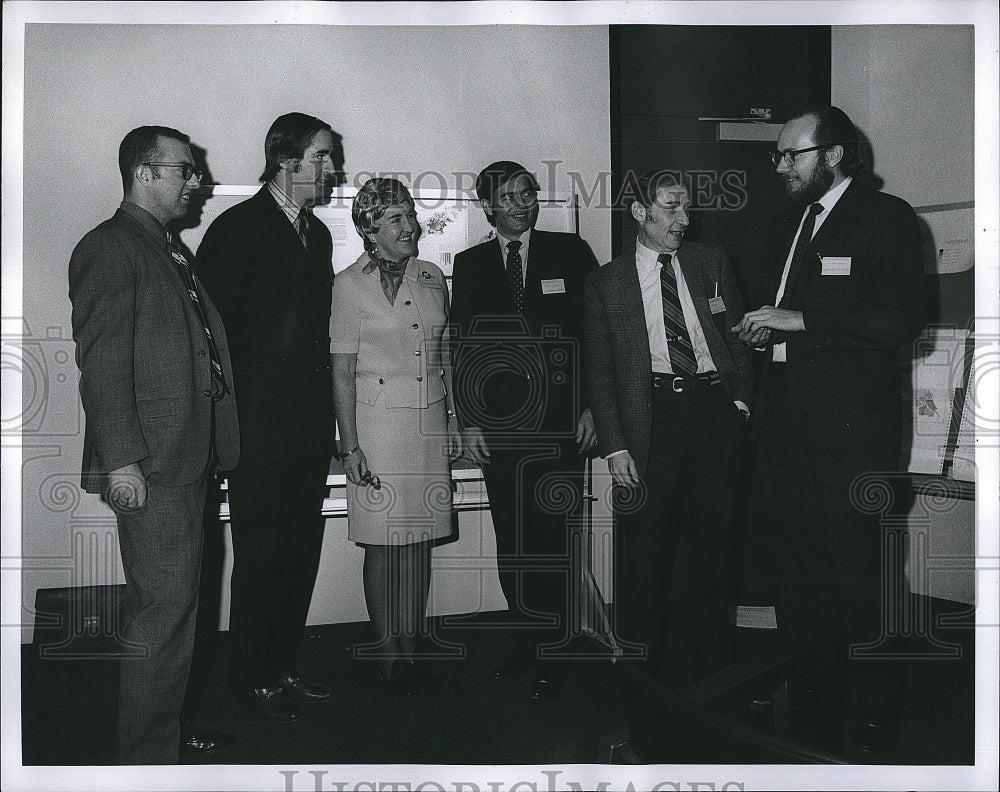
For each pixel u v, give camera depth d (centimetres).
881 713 251
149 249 215
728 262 272
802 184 268
